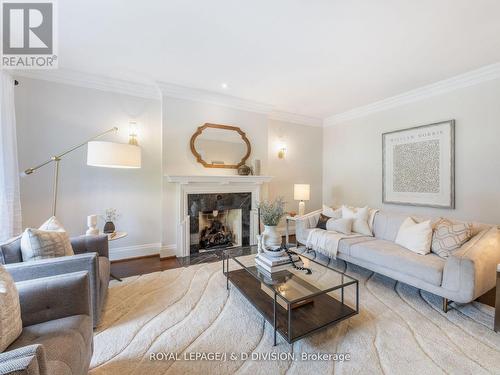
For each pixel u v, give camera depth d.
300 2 1.82
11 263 1.59
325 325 1.58
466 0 1.79
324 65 2.83
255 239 4.10
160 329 1.76
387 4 1.83
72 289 1.27
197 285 2.50
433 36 2.25
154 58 2.68
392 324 1.80
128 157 2.62
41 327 1.13
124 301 2.16
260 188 4.19
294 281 1.92
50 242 1.69
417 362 1.43
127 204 3.39
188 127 3.63
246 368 1.40
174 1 1.81
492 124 2.86
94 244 2.21
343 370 1.38
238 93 3.72
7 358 0.72
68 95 3.04
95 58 2.68
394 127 3.92
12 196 2.47
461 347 1.55
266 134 4.30
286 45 2.40
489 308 2.00
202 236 3.93
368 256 2.53
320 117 5.11
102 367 1.40
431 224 2.54
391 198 3.94
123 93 3.35
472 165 3.03
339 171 4.91
